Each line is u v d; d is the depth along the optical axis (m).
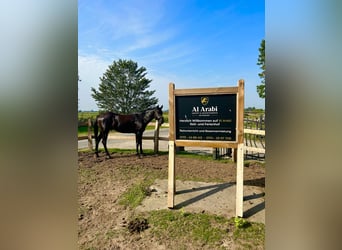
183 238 2.40
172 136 3.16
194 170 5.01
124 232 2.55
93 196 3.56
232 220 2.72
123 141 9.85
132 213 2.97
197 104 3.09
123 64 36.59
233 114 2.94
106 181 4.25
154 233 2.51
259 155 6.40
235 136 2.92
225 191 3.67
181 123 3.14
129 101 36.94
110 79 37.16
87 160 5.91
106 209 3.12
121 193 3.67
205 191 3.68
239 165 2.83
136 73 37.62
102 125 6.21
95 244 2.34
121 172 4.83
